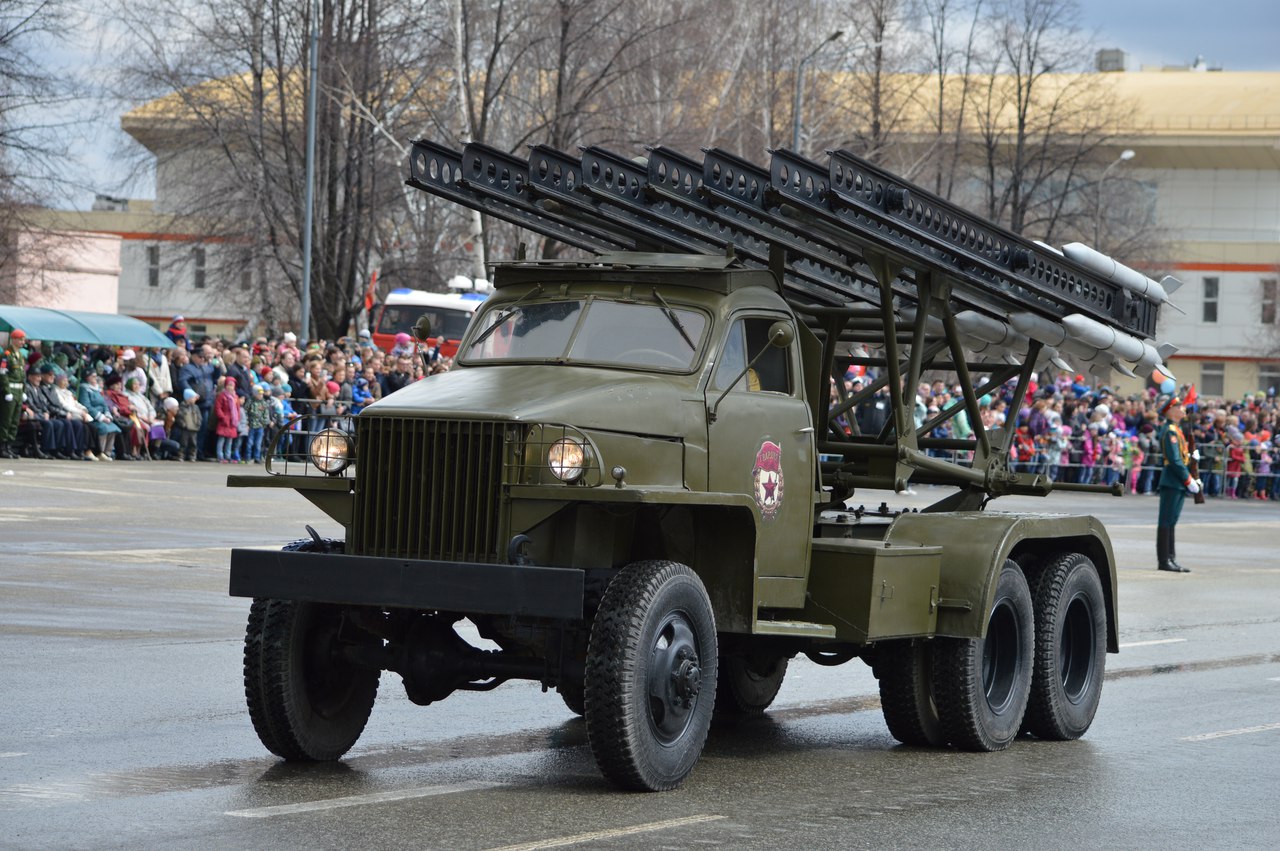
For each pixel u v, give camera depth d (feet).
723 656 36.76
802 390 34.73
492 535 28.71
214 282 189.37
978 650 35.63
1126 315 42.96
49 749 31.24
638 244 38.60
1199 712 41.47
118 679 38.70
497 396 29.96
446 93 166.71
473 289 158.81
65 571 57.00
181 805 26.96
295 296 190.49
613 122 151.53
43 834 24.67
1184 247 309.42
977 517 37.01
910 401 38.86
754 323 33.91
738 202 32.83
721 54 169.17
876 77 198.08
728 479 32.14
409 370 122.83
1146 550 95.14
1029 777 32.65
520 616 29.40
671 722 29.40
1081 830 27.58
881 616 33.73
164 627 46.57
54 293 213.05
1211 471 172.65
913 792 30.60
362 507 29.58
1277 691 44.93
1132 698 43.68
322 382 117.29
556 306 33.58
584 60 150.51
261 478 30.66
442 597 28.04
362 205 170.30
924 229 36.11
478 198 35.70
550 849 24.57
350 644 31.35
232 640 44.86
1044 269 40.09
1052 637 37.63
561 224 37.45
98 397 107.86
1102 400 166.09
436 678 31.17
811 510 34.35
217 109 164.96
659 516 31.91
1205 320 327.67
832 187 33.37
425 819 26.43
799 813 28.19
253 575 29.30
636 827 26.35
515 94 162.09
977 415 41.47
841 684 45.09
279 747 30.76
